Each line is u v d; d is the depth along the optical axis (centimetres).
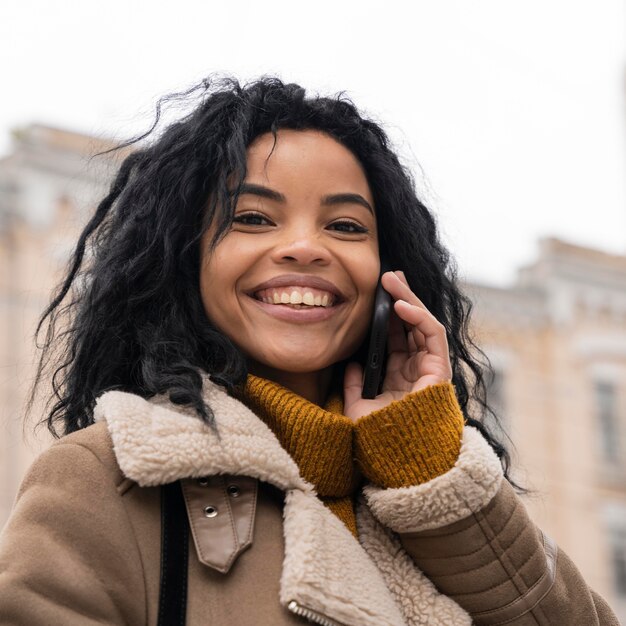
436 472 191
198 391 183
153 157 214
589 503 1566
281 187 201
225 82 216
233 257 197
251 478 181
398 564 192
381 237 222
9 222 1335
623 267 1670
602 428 1614
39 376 222
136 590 169
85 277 215
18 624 158
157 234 204
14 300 1289
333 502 195
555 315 1622
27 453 1228
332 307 204
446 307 235
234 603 170
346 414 207
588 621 205
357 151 214
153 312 201
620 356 1642
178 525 174
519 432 1555
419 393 196
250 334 198
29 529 167
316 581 171
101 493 172
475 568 192
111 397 180
